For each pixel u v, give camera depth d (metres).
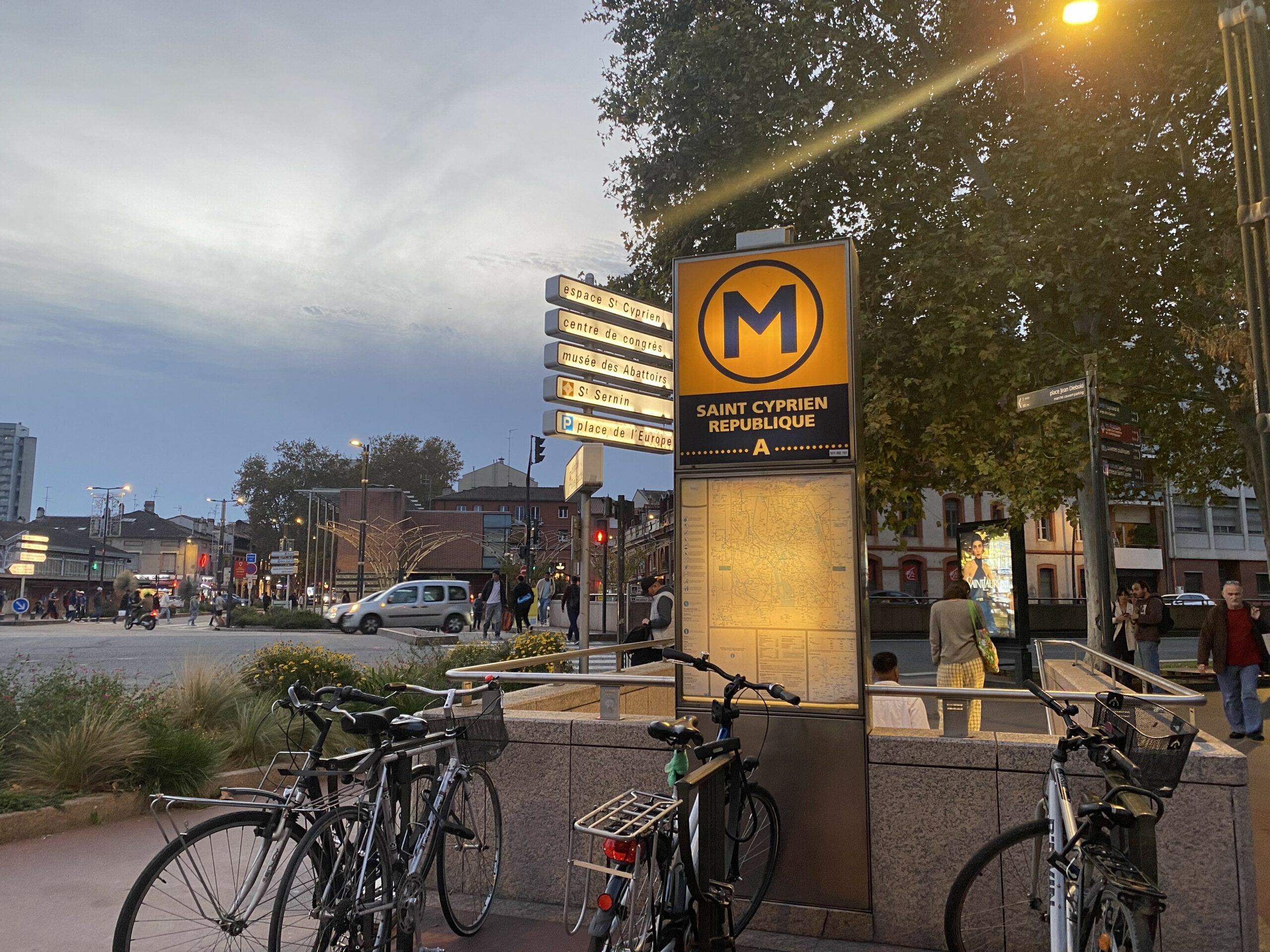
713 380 4.74
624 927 2.95
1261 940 4.00
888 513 16.72
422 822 3.89
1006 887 3.64
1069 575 49.75
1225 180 13.98
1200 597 41.66
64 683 7.95
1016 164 14.59
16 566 45.88
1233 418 15.61
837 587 4.41
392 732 3.69
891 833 4.14
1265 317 5.96
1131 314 15.74
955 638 8.12
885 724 6.81
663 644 7.48
